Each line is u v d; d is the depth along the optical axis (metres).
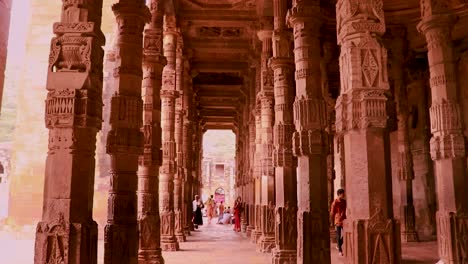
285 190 13.41
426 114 23.78
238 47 24.50
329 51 21.27
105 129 25.91
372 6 6.66
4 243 21.34
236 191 40.06
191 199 29.80
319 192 10.66
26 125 26.17
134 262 10.09
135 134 10.41
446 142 10.91
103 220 24.89
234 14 20.23
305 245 10.48
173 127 18.12
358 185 6.35
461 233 10.41
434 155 11.21
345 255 6.63
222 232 29.06
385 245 6.14
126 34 10.77
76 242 6.50
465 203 10.62
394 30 20.86
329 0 19.09
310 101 10.98
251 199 25.50
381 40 6.66
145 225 13.08
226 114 41.84
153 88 13.73
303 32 11.38
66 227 6.47
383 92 6.45
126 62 10.62
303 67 11.23
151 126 13.52
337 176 25.28
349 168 6.55
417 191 24.03
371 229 6.15
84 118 6.78
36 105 26.31
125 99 10.44
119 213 10.06
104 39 7.39
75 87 6.79
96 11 7.36
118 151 10.23
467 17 18.80
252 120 25.69
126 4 10.78
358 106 6.45
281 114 13.93
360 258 6.14
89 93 6.85
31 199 25.48
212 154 71.75
